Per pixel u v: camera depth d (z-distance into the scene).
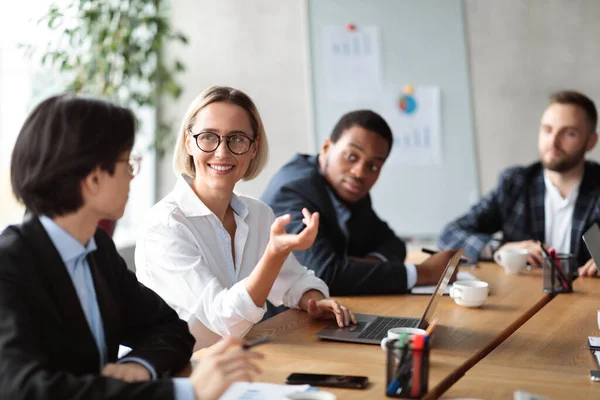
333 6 4.57
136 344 1.44
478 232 3.24
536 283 2.48
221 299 1.76
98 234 1.45
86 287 1.35
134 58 4.37
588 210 3.06
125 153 1.25
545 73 4.41
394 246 2.93
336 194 2.68
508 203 3.23
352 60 4.55
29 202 1.22
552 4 4.38
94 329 1.36
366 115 2.59
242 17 4.79
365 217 2.84
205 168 1.98
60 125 1.20
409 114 4.52
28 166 1.21
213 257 1.99
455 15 4.48
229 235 2.02
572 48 4.37
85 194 1.24
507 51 4.45
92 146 1.20
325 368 1.46
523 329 1.82
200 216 1.98
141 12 4.40
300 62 4.71
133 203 4.81
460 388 1.33
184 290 1.85
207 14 4.84
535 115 4.44
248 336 1.76
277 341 1.70
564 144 3.04
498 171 4.48
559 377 1.41
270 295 2.11
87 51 4.18
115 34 4.23
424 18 4.50
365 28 4.54
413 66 4.52
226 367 1.13
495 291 2.34
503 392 1.31
